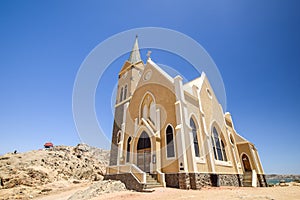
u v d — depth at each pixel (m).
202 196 9.93
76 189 23.89
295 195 10.16
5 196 21.58
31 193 22.77
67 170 39.00
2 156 39.72
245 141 25.83
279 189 14.09
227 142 22.09
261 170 25.03
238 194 10.52
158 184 13.96
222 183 17.30
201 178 14.45
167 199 9.39
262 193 11.20
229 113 27.98
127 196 10.80
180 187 13.52
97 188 13.16
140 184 13.01
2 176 27.80
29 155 41.28
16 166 33.62
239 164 23.44
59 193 21.98
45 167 36.12
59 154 44.75
